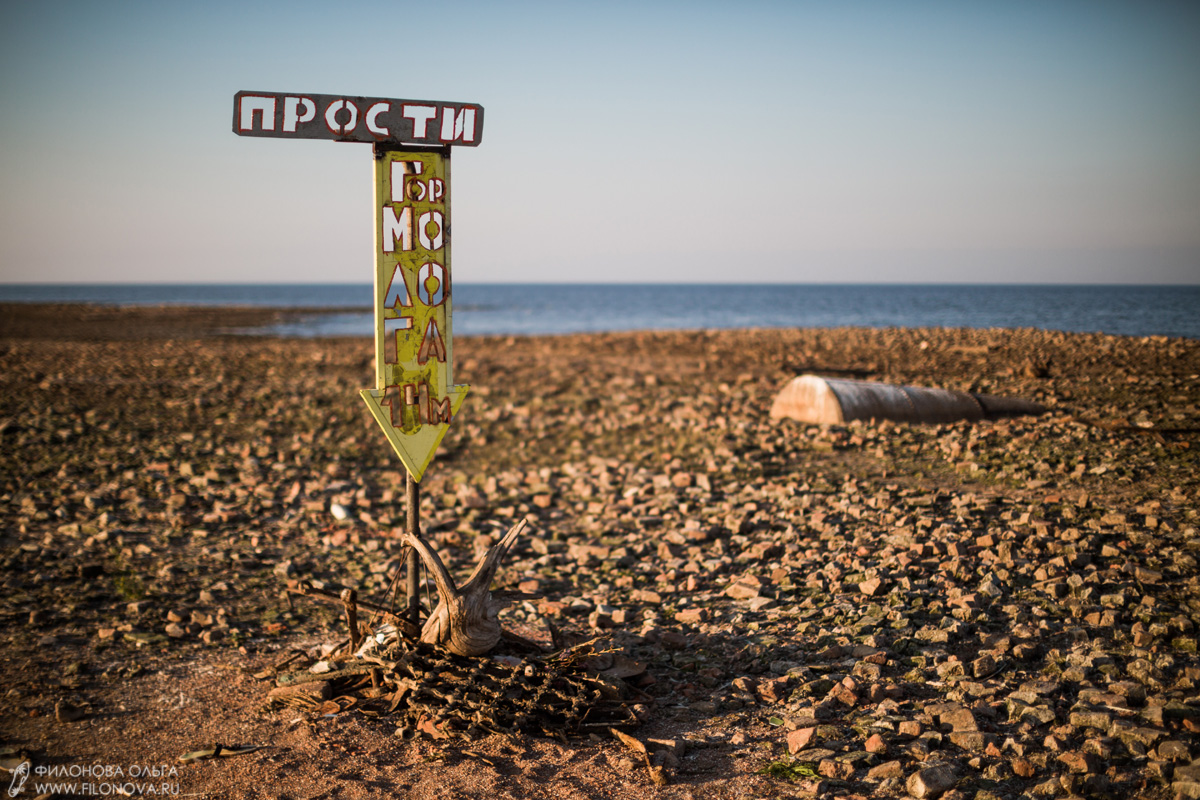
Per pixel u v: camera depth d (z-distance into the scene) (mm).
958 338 28562
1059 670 5125
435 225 4957
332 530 9758
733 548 8484
